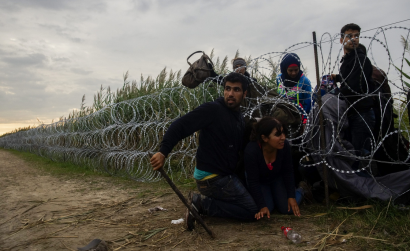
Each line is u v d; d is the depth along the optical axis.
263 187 3.22
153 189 4.89
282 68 4.21
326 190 3.26
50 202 4.36
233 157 2.92
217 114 2.85
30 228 3.24
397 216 2.83
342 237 2.53
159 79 8.59
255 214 2.97
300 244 2.47
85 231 3.06
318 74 3.24
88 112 10.17
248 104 4.03
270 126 2.82
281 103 3.78
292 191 3.09
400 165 3.48
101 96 9.73
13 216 3.71
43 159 11.12
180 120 2.74
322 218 3.01
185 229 2.89
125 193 4.75
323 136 3.24
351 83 3.44
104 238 2.85
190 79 4.69
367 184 3.13
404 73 4.08
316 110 3.42
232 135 2.88
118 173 6.45
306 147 3.50
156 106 6.95
